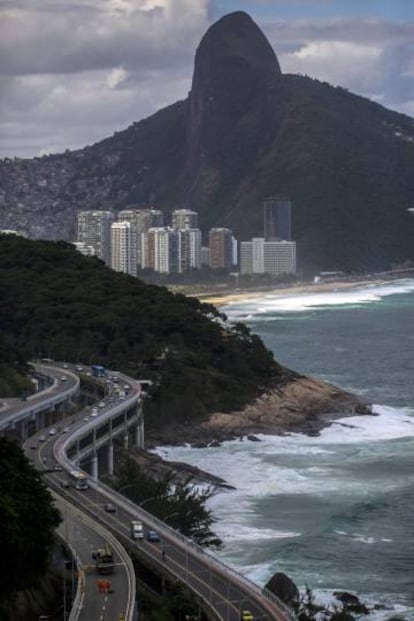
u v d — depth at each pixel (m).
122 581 177.25
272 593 190.25
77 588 173.50
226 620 170.62
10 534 167.25
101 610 163.25
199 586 185.88
